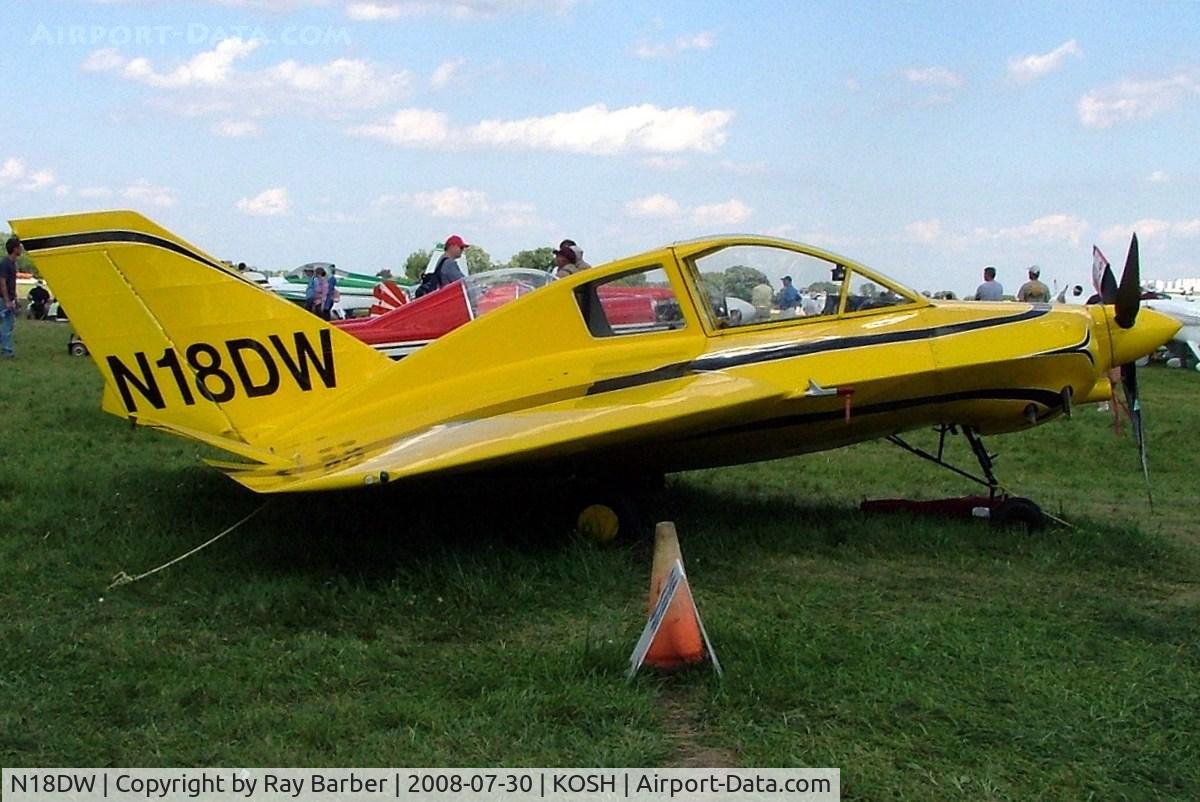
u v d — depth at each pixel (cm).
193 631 521
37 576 595
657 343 718
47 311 3422
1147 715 433
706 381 679
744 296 736
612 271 729
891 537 716
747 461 767
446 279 1362
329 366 740
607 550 664
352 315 3012
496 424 648
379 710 425
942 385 727
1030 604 591
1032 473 1071
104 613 544
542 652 488
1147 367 2333
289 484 594
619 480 707
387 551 648
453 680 459
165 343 717
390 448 632
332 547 651
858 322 738
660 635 459
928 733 412
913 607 579
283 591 568
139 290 710
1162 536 773
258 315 729
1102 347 764
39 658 473
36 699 432
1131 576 665
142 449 970
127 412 721
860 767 385
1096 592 625
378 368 746
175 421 724
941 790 372
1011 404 746
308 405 737
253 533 683
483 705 431
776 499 859
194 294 718
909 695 441
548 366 714
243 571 611
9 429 1057
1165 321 779
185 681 452
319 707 430
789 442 743
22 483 789
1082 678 472
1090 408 1517
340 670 468
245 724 412
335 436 709
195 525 694
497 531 703
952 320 740
